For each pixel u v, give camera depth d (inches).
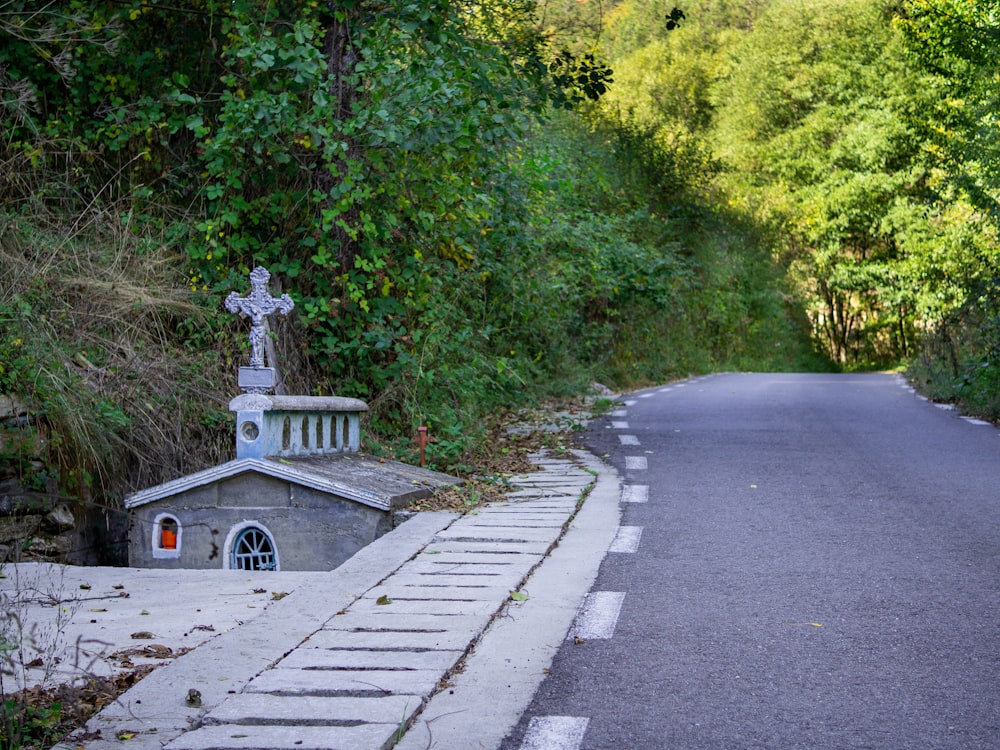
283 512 364.2
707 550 299.9
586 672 194.4
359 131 484.1
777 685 187.0
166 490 371.2
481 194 566.6
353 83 483.8
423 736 163.3
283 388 469.1
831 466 457.4
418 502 376.5
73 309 412.2
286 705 173.9
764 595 250.1
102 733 162.9
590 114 1317.7
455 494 392.2
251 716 168.6
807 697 181.0
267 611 234.8
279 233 504.7
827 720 170.1
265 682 185.2
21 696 175.0
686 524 337.7
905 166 1860.2
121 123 506.3
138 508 376.2
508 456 503.5
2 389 355.9
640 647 209.6
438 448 471.8
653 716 171.9
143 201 500.7
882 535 317.7
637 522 342.3
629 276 990.4
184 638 221.1
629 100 2006.6
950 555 291.1
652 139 1408.7
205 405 427.8
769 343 1713.8
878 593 251.4
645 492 399.2
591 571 275.3
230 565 367.6
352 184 468.1
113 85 522.3
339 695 179.5
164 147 530.0
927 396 841.5
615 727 167.0
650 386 1093.1
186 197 525.0
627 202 1275.8
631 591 254.7
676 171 1413.6
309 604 240.2
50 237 433.1
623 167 1307.8
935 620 228.5
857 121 1948.8
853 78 1991.9
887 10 1971.0
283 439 383.9
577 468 462.9
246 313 382.0
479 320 674.2
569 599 247.3
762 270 1676.9
